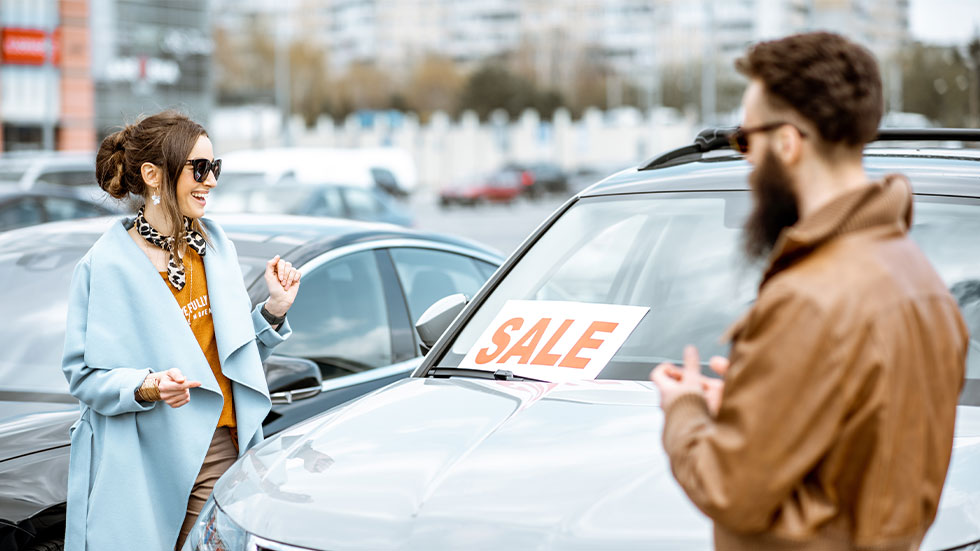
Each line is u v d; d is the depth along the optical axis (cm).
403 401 289
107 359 299
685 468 164
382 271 456
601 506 217
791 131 164
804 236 158
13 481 319
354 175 1770
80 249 448
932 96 3700
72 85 4459
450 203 4741
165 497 307
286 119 6178
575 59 10344
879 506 157
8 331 406
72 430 309
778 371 154
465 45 14025
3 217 1062
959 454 228
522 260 347
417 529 220
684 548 205
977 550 207
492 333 324
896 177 167
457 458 243
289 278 329
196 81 5012
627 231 341
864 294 154
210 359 315
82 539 302
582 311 323
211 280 315
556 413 263
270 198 1398
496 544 212
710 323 313
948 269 291
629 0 13162
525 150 7644
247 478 260
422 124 9731
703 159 371
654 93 6725
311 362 378
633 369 299
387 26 14212
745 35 11119
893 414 153
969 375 271
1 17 4272
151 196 310
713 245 327
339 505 233
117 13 4694
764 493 155
